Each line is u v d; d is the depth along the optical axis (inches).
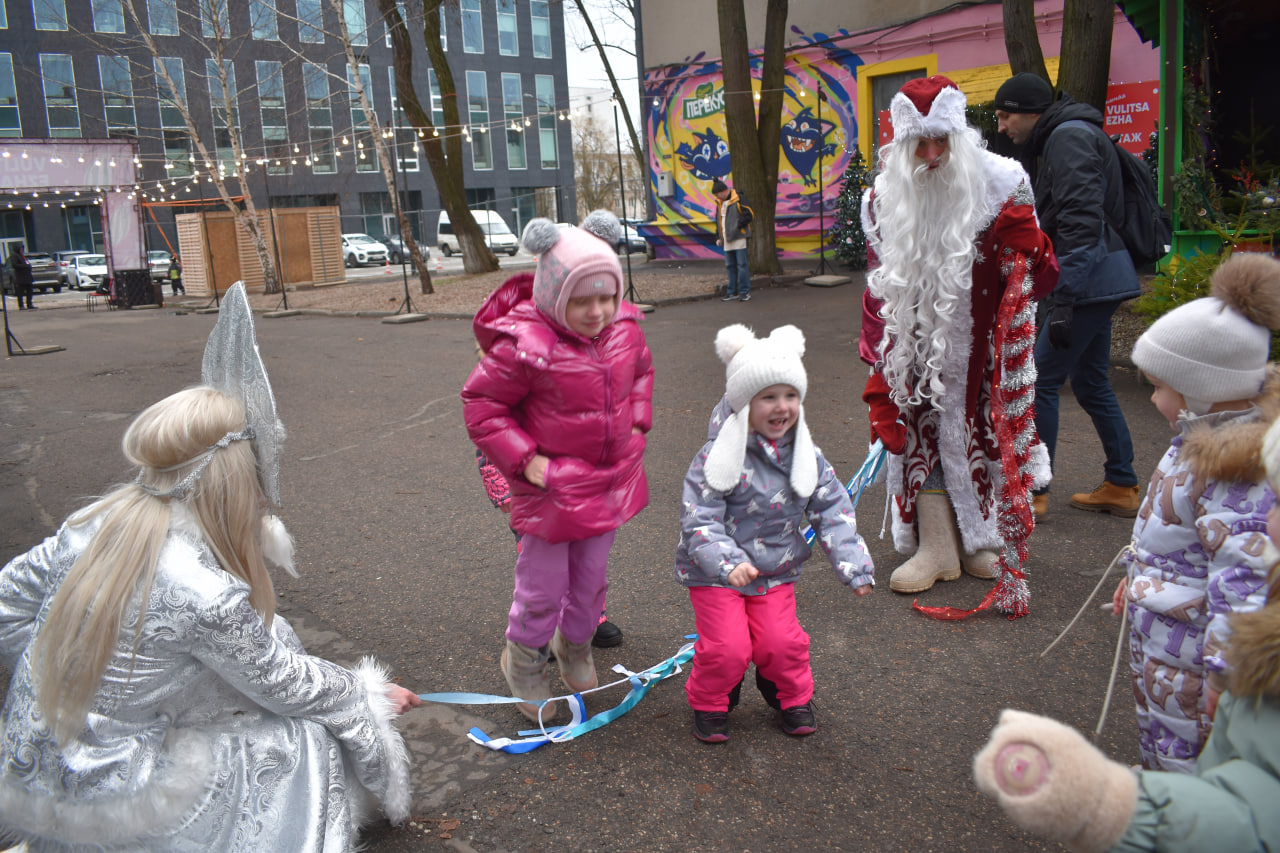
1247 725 56.4
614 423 112.3
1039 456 145.8
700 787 105.8
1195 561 79.2
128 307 918.4
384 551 185.6
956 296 141.3
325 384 373.4
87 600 76.0
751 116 595.5
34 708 77.3
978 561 159.2
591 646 140.9
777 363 106.7
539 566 114.6
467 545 187.0
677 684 130.3
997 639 136.5
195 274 1017.5
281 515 211.0
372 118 738.2
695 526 109.7
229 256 999.6
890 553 172.7
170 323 716.0
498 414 110.7
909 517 157.6
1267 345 79.7
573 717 119.7
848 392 295.0
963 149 134.9
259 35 1469.0
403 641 146.6
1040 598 148.3
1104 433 178.2
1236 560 72.2
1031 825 54.2
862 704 121.5
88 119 1487.5
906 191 139.0
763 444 110.9
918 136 135.0
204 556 81.4
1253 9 339.3
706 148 756.0
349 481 235.8
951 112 132.5
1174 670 81.2
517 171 1916.8
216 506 81.9
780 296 544.7
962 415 149.3
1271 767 54.3
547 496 111.3
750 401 109.7
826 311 472.4
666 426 273.0
